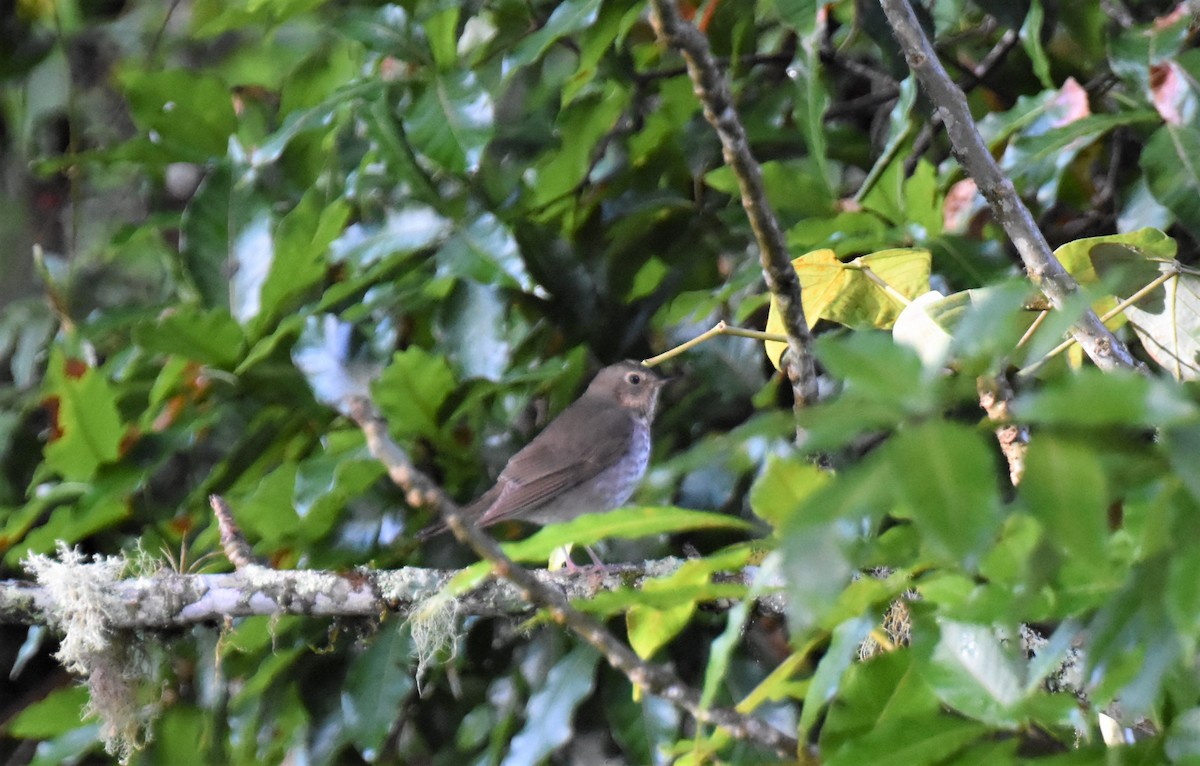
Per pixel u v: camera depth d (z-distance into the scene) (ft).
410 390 27.37
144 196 37.88
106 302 38.11
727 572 23.67
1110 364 17.49
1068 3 29.91
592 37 28.22
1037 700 12.69
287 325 27.27
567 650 26.53
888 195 27.48
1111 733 14.47
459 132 27.07
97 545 32.30
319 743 27.73
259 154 27.61
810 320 22.75
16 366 36.68
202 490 28.96
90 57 43.80
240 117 37.50
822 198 28.58
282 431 29.43
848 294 22.38
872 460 8.16
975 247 26.03
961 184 27.58
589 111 30.76
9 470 33.94
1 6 38.73
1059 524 8.10
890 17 19.83
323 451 28.66
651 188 31.76
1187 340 19.12
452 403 28.30
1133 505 12.04
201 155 32.09
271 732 28.68
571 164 31.04
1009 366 21.80
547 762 28.27
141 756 29.25
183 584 24.97
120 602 24.86
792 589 8.14
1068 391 8.07
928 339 17.33
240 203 29.50
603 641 14.56
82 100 41.57
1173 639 9.96
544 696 24.86
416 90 28.35
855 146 32.17
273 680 28.60
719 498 26.58
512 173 31.65
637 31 34.32
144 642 25.61
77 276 38.24
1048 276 18.47
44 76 40.40
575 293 29.81
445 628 24.98
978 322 9.29
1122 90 29.63
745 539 27.14
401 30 27.89
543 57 33.45
